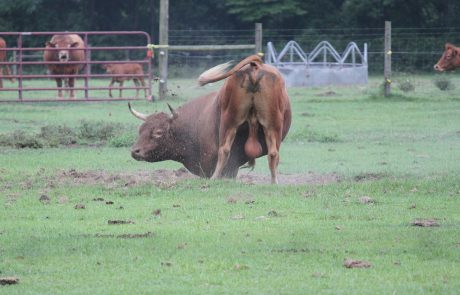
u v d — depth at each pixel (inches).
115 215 1031.0
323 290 708.0
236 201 1110.4
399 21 5108.3
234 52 5078.7
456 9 5007.4
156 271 768.9
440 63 3102.9
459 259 808.9
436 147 1795.0
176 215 1025.5
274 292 702.5
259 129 1268.5
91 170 1453.0
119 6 5334.6
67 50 2896.2
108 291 706.8
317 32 5241.1
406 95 3090.6
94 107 2711.6
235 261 800.9
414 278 743.7
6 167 1476.4
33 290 710.5
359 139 1951.3
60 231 936.9
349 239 890.7
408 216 1016.2
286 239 892.0
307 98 3075.8
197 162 1357.0
